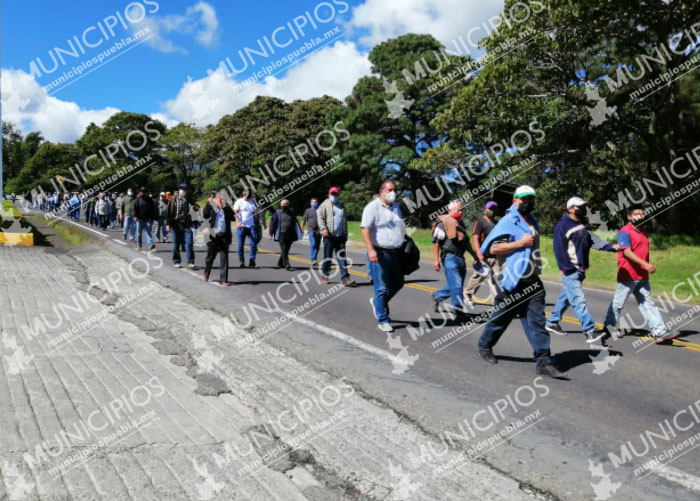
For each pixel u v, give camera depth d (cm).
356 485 346
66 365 534
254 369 569
